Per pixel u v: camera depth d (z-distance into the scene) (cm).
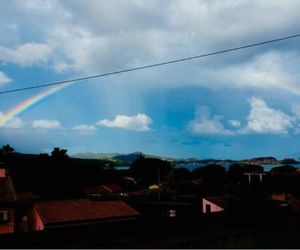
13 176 6444
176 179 8619
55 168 7000
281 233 992
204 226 1005
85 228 918
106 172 8300
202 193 5478
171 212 3381
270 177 4369
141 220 978
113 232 932
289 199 2975
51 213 2170
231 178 7269
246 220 1073
